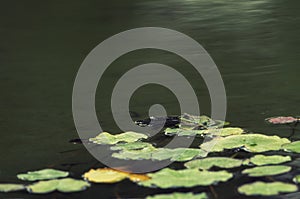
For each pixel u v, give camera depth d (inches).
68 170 394.3
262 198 341.1
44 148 452.1
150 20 1125.1
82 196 352.8
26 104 603.8
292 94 581.3
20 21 1234.6
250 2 1291.8
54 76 738.2
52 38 1029.2
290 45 829.8
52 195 356.5
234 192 346.9
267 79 647.8
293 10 1154.0
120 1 1434.5
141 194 351.6
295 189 318.0
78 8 1375.5
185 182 327.3
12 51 930.7
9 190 342.0
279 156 371.9
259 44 845.8
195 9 1232.8
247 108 538.0
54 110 572.4
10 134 496.4
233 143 406.3
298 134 451.2
